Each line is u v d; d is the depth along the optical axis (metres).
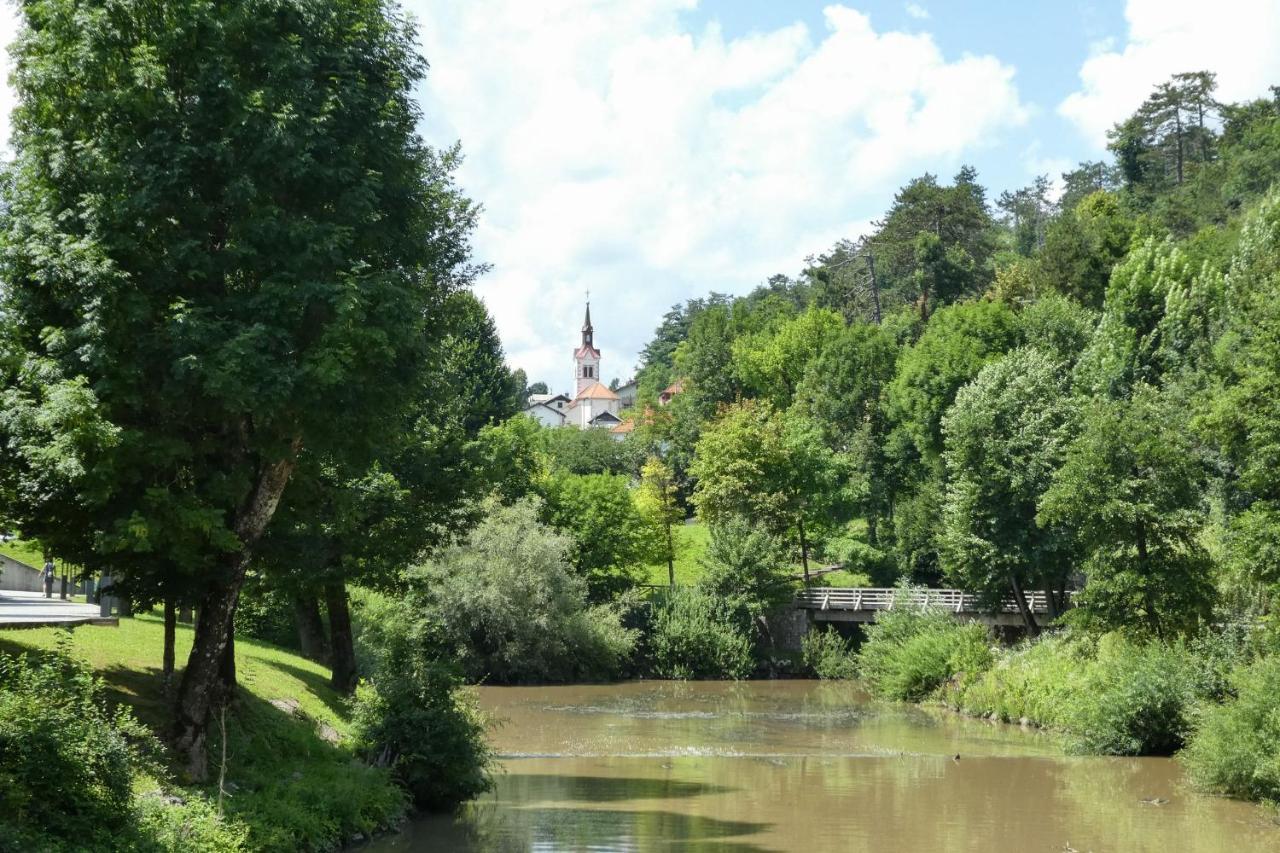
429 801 23.89
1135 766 31.11
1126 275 64.81
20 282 17.56
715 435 72.69
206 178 17.84
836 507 75.81
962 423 48.81
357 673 32.47
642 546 70.69
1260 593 34.62
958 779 28.84
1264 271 48.81
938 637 50.44
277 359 17.25
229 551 18.83
